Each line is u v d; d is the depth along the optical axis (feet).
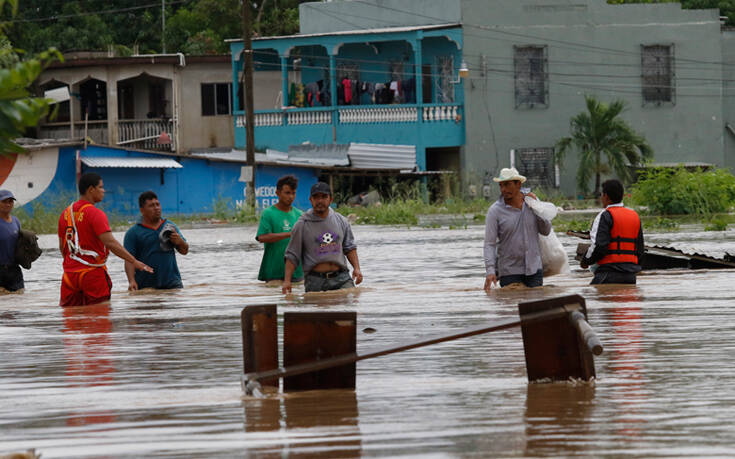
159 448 20.10
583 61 285.43
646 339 37.22
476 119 281.13
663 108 289.94
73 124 273.54
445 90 284.82
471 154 281.33
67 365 34.88
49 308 58.95
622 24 286.66
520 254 61.11
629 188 270.87
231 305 56.95
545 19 283.38
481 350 35.40
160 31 338.54
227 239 148.46
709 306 49.24
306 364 26.94
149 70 276.82
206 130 285.02
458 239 134.10
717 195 200.95
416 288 65.46
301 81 295.48
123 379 31.30
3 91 9.45
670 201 200.44
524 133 283.59
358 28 288.92
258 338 26.94
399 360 33.32
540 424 21.45
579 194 282.97
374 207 229.66
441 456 18.43
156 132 278.46
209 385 29.53
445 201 263.29
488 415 22.79
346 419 22.76
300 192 268.62
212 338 42.22
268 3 352.69
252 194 218.59
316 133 285.64
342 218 63.21
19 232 71.77
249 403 25.41
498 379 28.71
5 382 31.17
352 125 283.79
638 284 62.95
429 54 284.82
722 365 30.50
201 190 259.80
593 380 27.04
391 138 281.95
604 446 18.98
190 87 282.56
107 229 59.88
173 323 48.67
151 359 36.01
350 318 27.20
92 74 273.54
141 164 243.60
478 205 252.42
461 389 26.96
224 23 349.61
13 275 72.02
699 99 290.97
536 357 27.22
